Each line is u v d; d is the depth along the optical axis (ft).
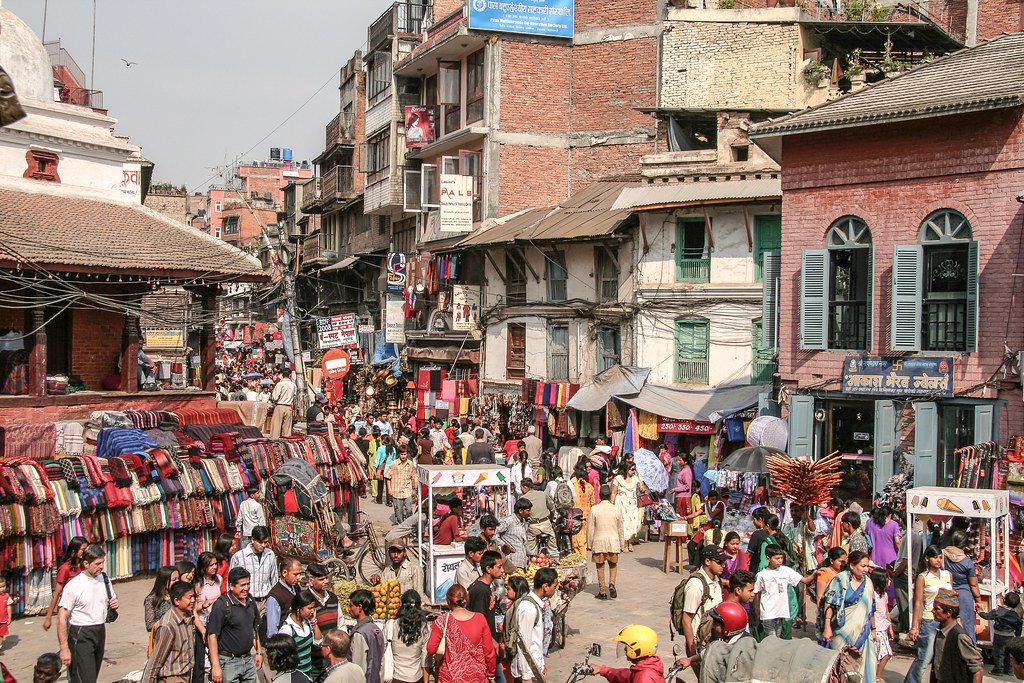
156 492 47.62
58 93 88.22
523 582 30.71
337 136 155.63
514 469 57.98
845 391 55.06
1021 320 49.24
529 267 89.20
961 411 51.85
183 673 26.76
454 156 103.71
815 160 57.16
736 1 95.96
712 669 21.57
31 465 42.83
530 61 101.14
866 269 55.62
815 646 21.13
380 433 79.15
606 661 36.06
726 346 71.72
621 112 99.76
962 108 49.80
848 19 87.66
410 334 112.88
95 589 29.81
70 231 65.72
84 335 70.38
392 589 31.94
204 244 71.46
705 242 73.61
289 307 99.81
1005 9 89.81
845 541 40.73
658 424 69.51
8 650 37.65
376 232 133.90
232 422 65.16
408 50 118.93
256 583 34.76
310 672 28.07
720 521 51.03
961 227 51.65
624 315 77.25
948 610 28.40
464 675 26.86
